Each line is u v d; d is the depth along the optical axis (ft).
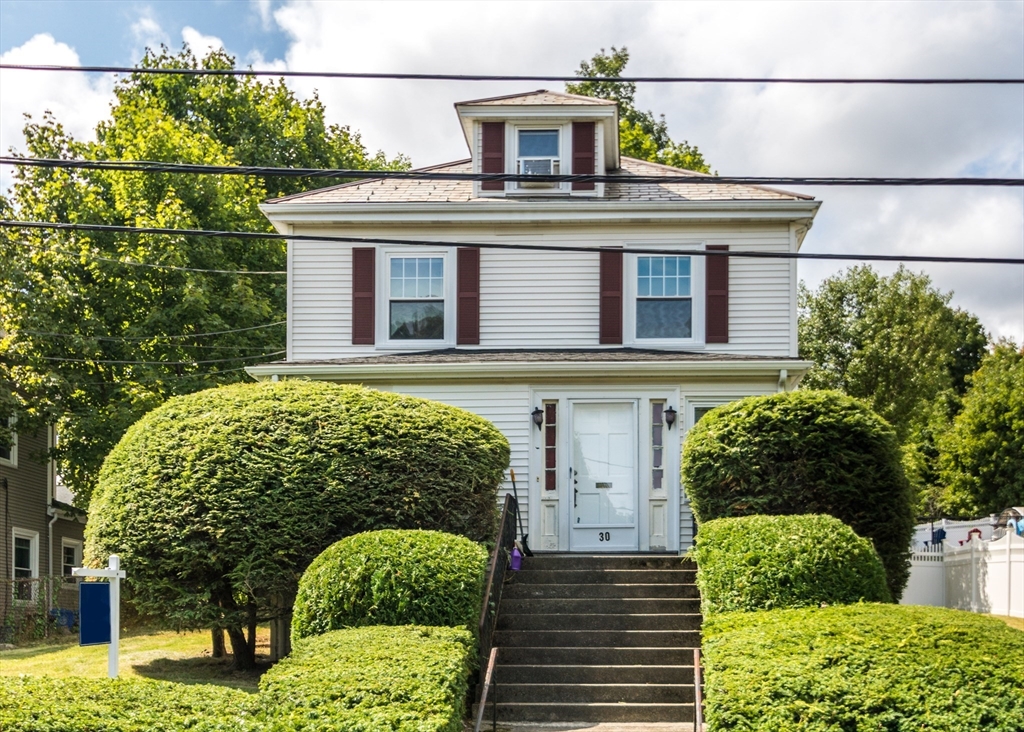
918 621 34.88
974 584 82.28
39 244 90.07
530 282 67.26
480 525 50.96
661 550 62.44
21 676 31.30
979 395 133.49
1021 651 32.65
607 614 48.52
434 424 51.44
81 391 90.17
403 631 39.01
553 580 52.16
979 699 30.37
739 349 65.82
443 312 67.21
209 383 88.22
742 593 41.37
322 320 67.31
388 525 49.06
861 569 41.60
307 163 118.73
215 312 91.25
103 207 91.76
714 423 51.80
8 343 86.48
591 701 43.14
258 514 48.06
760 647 34.83
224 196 96.73
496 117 68.39
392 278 67.62
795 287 66.28
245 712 29.55
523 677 44.50
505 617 48.19
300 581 42.93
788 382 64.34
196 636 65.00
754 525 43.96
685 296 66.69
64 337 86.48
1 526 90.48
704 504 51.19
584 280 67.10
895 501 50.57
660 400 63.87
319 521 48.39
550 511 63.16
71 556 107.65
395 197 68.28
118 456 51.44
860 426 50.60
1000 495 129.59
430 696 31.60
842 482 50.24
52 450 92.02
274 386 53.06
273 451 49.32
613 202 66.08
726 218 66.23
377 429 50.47
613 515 63.10
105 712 27.07
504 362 62.59
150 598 49.21
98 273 89.40
